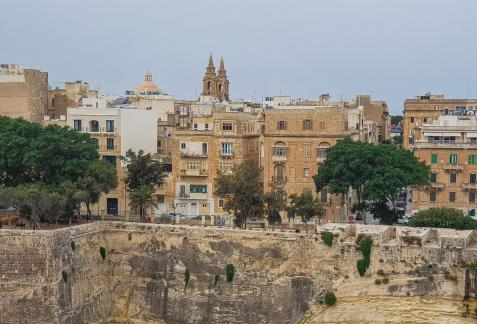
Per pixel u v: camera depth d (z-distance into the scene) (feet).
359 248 349.00
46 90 551.18
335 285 351.67
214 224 429.79
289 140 467.93
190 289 372.58
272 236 362.74
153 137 518.78
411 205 515.91
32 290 345.31
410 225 385.09
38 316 344.28
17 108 521.24
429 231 352.49
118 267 384.27
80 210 468.75
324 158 462.19
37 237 345.72
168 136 545.85
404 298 342.23
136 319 380.17
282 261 361.10
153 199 433.48
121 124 495.00
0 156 406.41
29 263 346.13
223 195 443.32
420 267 340.59
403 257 343.05
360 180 421.59
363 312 347.97
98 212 484.33
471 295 332.60
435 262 338.34
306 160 466.29
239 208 403.54
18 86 520.83
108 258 385.50
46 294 344.28
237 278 366.43
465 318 333.83
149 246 380.37
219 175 433.89
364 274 348.18
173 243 376.68
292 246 359.87
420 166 441.27
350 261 351.05
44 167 409.28
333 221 458.09
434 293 338.13
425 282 339.36
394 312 343.87
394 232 358.84
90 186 398.42
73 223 387.34
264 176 472.44
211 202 480.23
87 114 498.28
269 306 361.30
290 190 468.34
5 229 351.05
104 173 406.82
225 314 367.25
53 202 368.07
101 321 375.66
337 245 353.10
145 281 380.17
